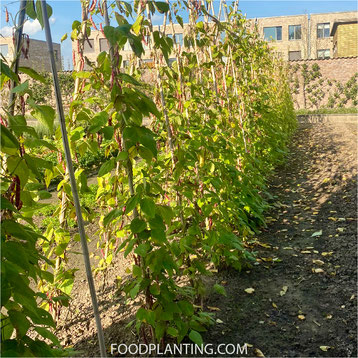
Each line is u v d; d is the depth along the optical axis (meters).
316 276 3.33
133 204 2.03
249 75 6.14
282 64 13.41
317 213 4.89
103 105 2.30
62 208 2.55
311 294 3.06
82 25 2.31
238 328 2.66
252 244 4.03
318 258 3.67
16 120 1.44
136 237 2.17
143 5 2.41
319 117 16.77
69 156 1.60
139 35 2.56
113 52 1.99
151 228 2.06
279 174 7.11
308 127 14.49
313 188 6.02
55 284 2.56
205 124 3.43
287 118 10.82
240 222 3.57
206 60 4.15
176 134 3.02
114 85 1.95
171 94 3.27
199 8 3.47
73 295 3.25
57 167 2.40
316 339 2.52
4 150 1.48
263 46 8.11
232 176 3.50
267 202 5.39
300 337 2.55
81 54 2.42
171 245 2.28
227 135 3.98
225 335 2.58
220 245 3.20
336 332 2.58
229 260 3.33
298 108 22.70
